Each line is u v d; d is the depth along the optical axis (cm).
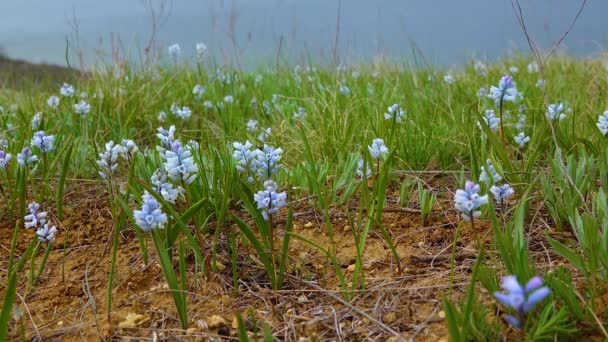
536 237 278
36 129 450
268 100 605
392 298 233
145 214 204
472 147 330
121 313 236
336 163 397
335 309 229
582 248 239
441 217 312
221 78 671
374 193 312
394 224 304
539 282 136
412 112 493
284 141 446
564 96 568
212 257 273
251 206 251
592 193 275
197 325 222
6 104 613
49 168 390
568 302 191
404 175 377
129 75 627
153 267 267
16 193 328
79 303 247
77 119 520
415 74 649
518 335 189
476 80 680
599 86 604
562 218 287
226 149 345
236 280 243
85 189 377
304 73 707
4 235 318
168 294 247
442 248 276
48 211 343
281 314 228
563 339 186
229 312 231
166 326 224
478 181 330
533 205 312
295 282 252
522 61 808
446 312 171
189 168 237
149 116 544
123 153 281
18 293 259
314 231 301
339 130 437
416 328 209
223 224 299
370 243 285
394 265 262
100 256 287
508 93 340
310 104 539
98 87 583
